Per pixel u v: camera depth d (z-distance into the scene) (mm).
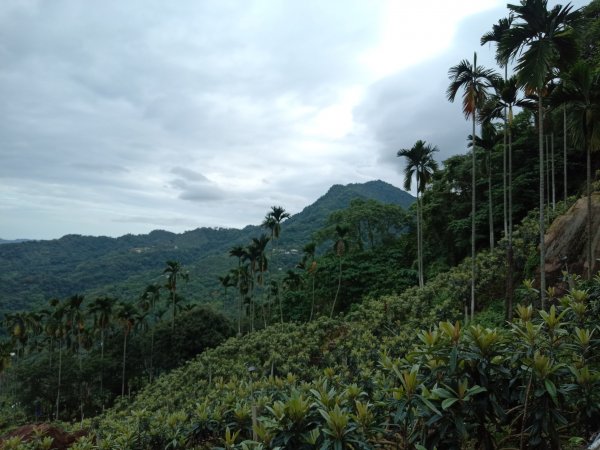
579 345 4922
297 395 4570
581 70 12672
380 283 40500
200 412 7457
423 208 39031
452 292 22281
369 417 4340
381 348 16250
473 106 20109
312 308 43375
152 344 50281
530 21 12492
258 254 47031
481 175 31766
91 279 148125
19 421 42281
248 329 56844
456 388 3766
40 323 59844
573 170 29047
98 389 48281
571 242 17250
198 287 114688
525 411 3838
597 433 4293
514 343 4148
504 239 23188
